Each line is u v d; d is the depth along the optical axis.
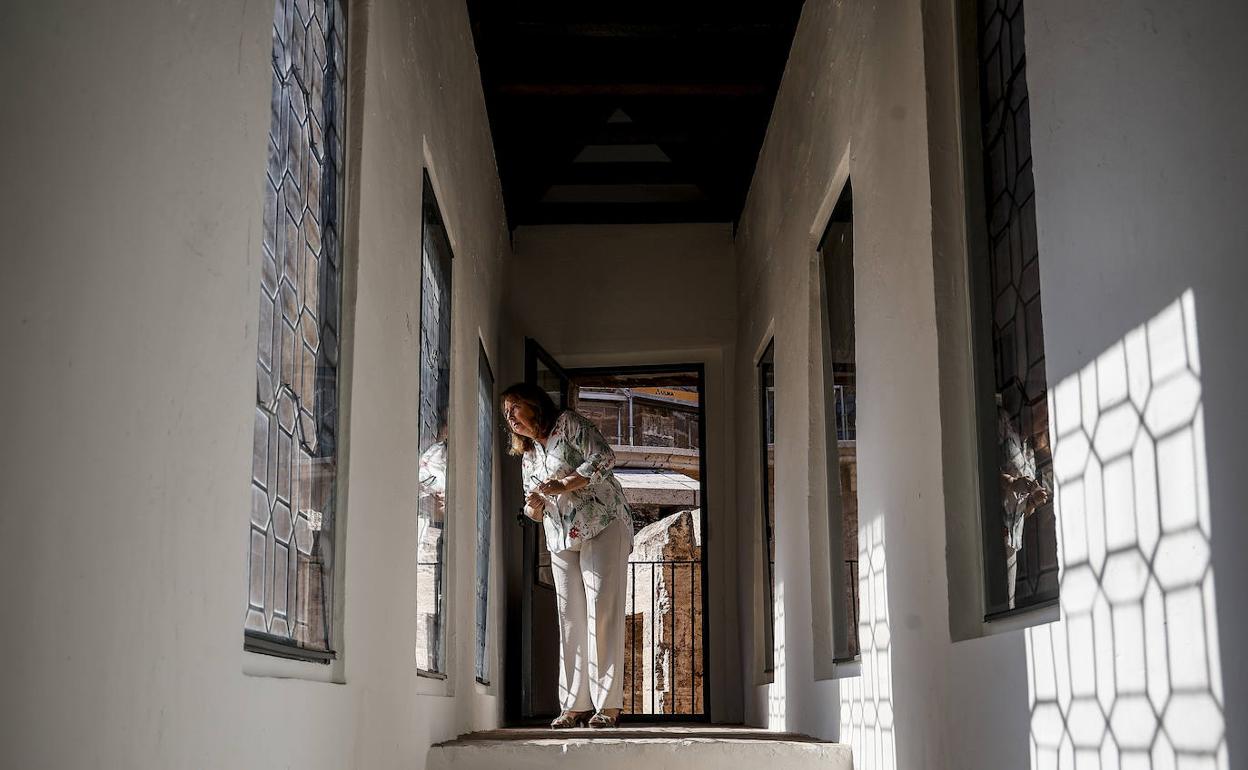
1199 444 1.47
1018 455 2.53
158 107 1.27
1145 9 1.61
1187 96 1.49
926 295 2.91
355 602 2.46
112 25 1.15
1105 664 1.78
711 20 6.07
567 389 7.16
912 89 3.06
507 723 6.47
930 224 2.89
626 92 6.55
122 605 1.17
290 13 2.13
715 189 7.16
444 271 4.43
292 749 1.90
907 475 3.07
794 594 4.84
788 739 4.09
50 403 1.02
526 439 5.22
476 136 5.20
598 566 4.94
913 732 2.96
